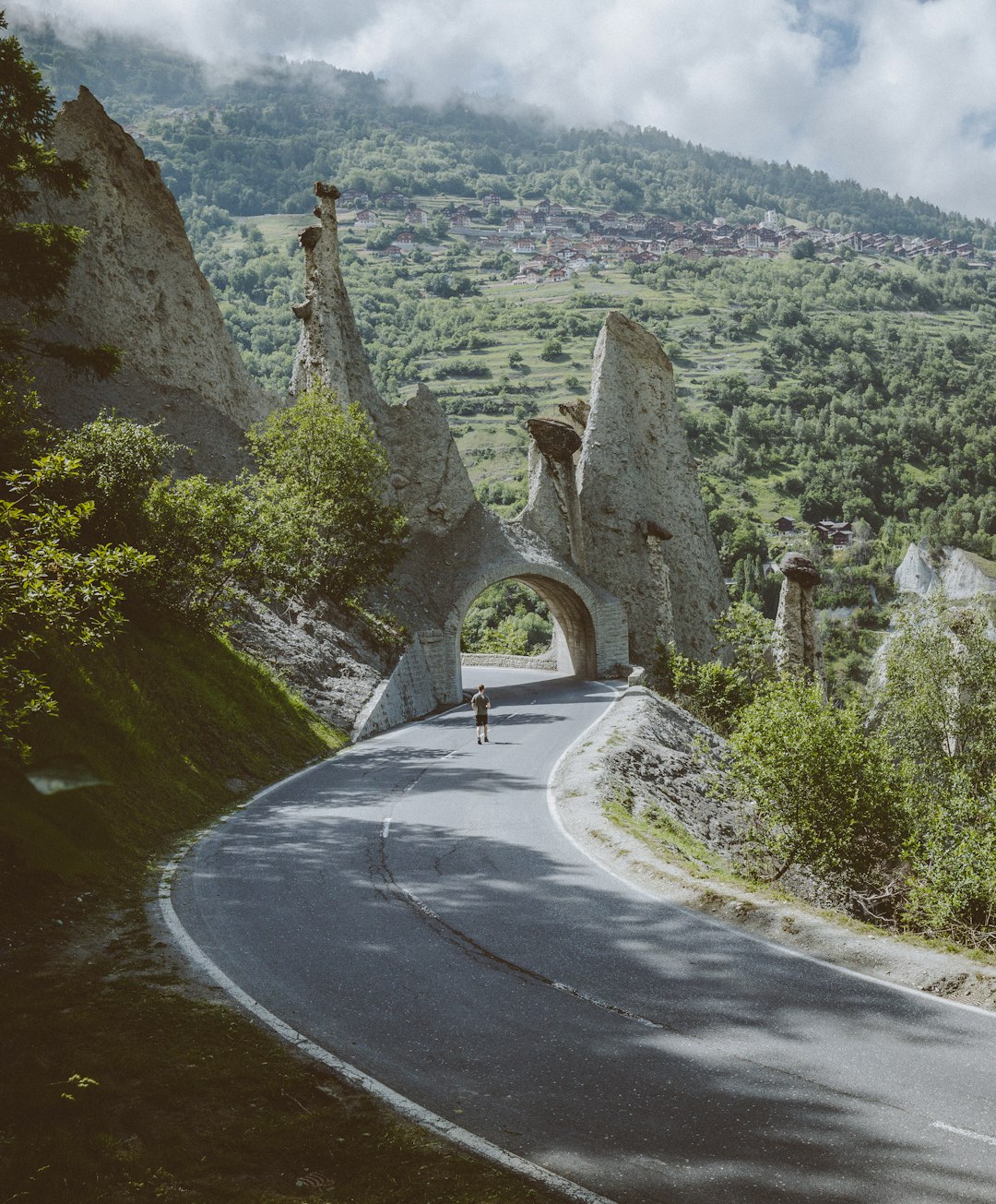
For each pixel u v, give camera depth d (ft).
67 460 44.19
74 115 176.65
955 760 131.23
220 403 182.70
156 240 183.11
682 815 87.92
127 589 96.07
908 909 64.90
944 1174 24.70
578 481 233.35
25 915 44.09
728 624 230.27
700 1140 26.37
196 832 66.08
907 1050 31.96
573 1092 29.12
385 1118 27.48
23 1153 24.68
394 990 37.27
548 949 41.96
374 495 157.17
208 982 37.83
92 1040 31.78
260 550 113.29
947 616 144.77
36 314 116.16
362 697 129.49
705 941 43.04
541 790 81.41
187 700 88.28
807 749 73.31
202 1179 24.47
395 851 60.49
